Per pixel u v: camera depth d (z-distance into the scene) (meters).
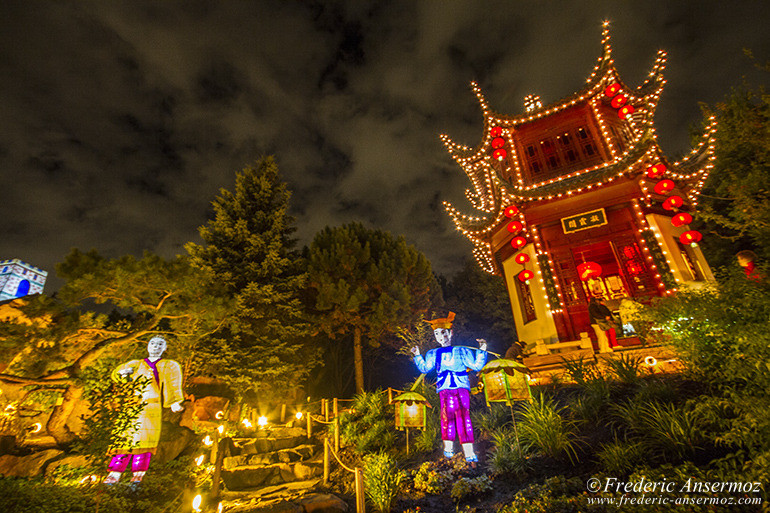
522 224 12.80
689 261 12.42
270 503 7.23
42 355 6.96
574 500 4.47
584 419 6.39
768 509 3.20
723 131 7.21
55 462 7.18
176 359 10.38
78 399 7.94
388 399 12.11
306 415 12.66
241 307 14.09
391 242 22.27
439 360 7.21
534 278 13.09
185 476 8.30
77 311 7.38
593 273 12.30
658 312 6.73
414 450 8.25
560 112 14.76
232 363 13.59
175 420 10.72
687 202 13.52
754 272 5.33
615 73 13.46
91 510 5.67
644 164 11.55
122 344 8.37
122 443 5.72
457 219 15.10
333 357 22.70
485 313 27.69
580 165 13.92
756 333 4.38
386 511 5.90
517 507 4.76
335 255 18.70
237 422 11.90
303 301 18.48
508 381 6.45
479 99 15.40
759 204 6.22
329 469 8.81
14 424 8.34
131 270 7.92
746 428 3.97
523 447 6.27
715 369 5.37
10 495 5.48
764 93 6.16
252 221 16.72
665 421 5.13
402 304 18.30
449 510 5.57
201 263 15.05
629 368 7.02
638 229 11.81
